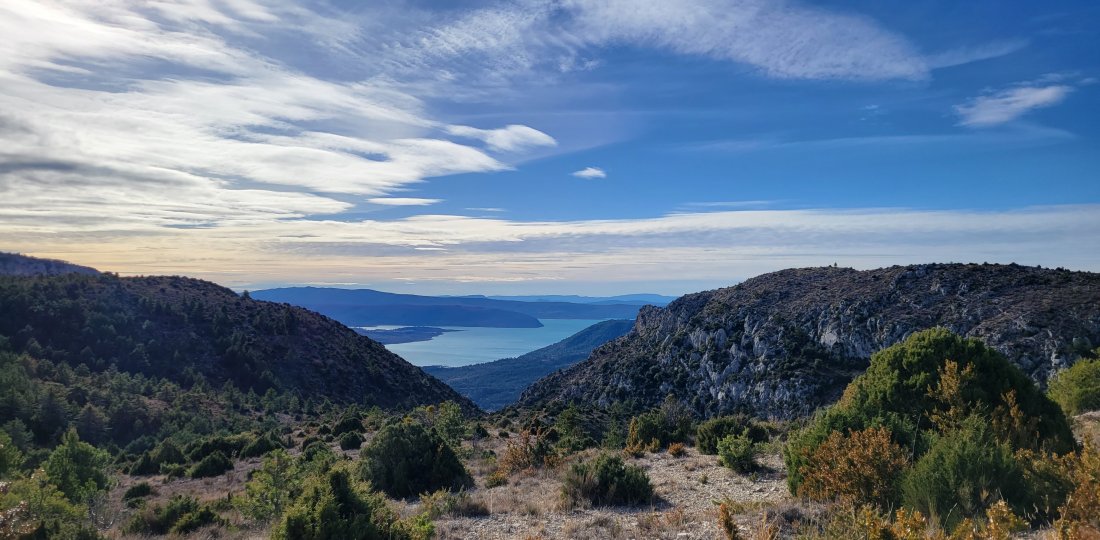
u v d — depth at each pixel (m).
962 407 10.70
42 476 12.87
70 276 107.62
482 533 9.79
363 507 8.42
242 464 36.53
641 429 26.45
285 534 7.61
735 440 16.16
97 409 62.56
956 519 6.96
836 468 9.09
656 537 8.34
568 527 9.38
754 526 8.15
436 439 18.16
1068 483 7.27
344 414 66.12
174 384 83.38
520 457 19.73
